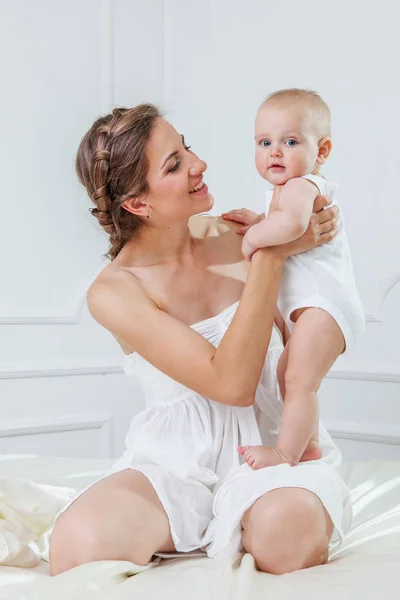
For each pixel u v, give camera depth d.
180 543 1.62
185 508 1.64
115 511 1.54
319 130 1.84
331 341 1.70
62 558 1.53
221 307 1.86
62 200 3.53
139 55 3.67
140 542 1.54
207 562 1.54
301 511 1.49
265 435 1.81
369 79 3.40
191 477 1.69
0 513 1.77
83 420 3.56
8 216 3.40
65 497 1.97
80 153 1.86
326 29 3.48
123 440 3.67
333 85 3.48
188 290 1.85
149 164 1.77
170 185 1.77
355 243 3.46
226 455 1.75
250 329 1.65
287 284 1.76
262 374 1.81
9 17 3.40
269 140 1.83
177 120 3.73
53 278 3.51
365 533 1.82
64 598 1.33
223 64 3.69
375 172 3.40
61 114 3.52
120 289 1.79
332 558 1.65
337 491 1.59
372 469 2.37
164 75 3.72
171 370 1.72
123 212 1.85
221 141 3.69
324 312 1.71
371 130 3.41
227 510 1.57
